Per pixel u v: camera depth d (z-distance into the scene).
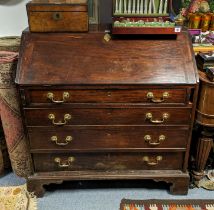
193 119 1.62
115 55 1.59
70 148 1.71
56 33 1.62
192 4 1.99
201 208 1.74
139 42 1.62
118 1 1.65
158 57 1.59
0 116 2.02
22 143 1.90
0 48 1.93
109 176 1.77
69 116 1.60
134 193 1.87
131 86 1.52
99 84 1.51
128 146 1.71
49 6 1.54
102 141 1.69
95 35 1.62
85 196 1.85
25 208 1.75
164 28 1.55
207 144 1.74
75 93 1.55
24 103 1.57
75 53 1.59
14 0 2.00
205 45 1.90
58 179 1.77
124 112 1.60
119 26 1.54
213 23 2.00
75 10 1.56
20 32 2.10
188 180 1.78
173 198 1.81
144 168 1.79
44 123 1.63
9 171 2.10
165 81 1.52
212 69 1.58
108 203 1.79
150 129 1.65
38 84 1.51
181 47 1.61
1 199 1.81
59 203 1.79
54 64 1.56
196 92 1.54
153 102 1.57
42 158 1.75
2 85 1.74
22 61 1.57
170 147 1.71
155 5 1.67
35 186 1.79
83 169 1.79
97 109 1.59
